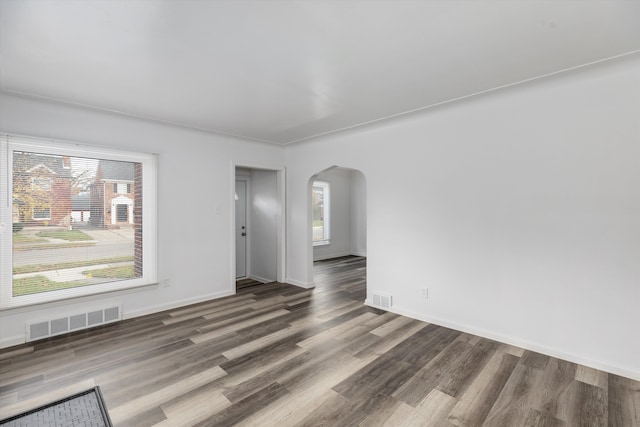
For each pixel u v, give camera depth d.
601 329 2.46
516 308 2.88
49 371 2.46
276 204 5.34
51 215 3.16
